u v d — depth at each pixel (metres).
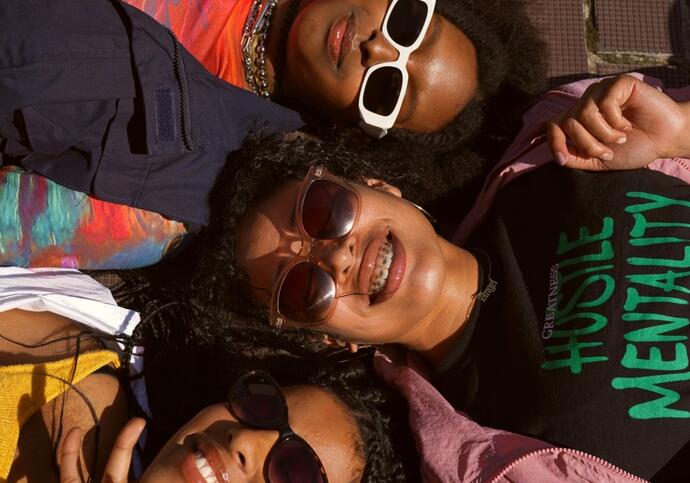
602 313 0.88
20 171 0.94
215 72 1.03
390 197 0.92
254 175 0.93
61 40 0.90
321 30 0.98
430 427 0.90
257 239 0.91
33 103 0.89
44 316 0.93
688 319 0.86
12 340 0.91
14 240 0.93
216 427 0.85
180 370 1.01
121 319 0.96
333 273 0.88
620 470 0.84
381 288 0.89
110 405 0.93
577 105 0.91
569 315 0.89
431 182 1.05
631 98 0.89
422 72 0.97
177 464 0.83
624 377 0.86
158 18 1.01
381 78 0.98
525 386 0.90
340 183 0.89
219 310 0.97
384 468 0.88
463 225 1.02
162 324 1.02
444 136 1.02
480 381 0.93
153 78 0.92
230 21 1.03
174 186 0.94
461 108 1.00
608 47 1.13
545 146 0.98
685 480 0.85
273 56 1.04
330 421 0.86
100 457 0.91
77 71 0.90
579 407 0.87
